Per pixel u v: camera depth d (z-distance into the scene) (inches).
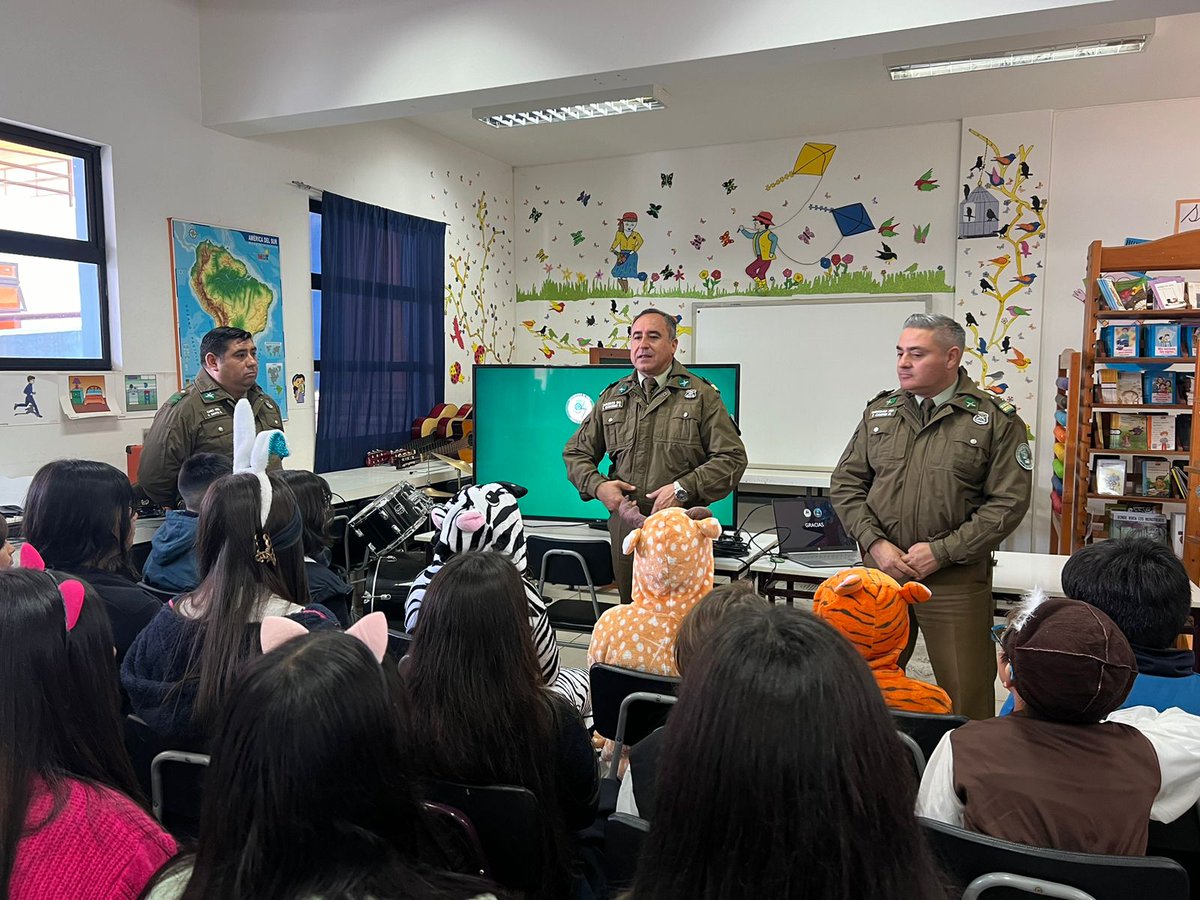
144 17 140.7
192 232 150.6
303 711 25.0
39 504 68.5
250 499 56.3
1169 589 56.9
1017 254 202.1
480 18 131.2
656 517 79.5
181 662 55.0
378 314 199.0
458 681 48.4
